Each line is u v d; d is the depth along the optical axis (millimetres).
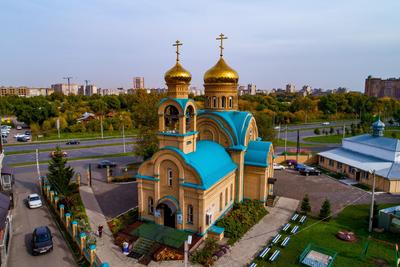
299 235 27344
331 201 36344
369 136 52344
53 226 29359
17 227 29047
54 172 35469
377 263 22953
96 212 32250
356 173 45219
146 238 25156
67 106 122125
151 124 49469
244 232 27703
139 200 28656
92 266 21469
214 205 27859
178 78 30719
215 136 34156
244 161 34125
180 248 23672
